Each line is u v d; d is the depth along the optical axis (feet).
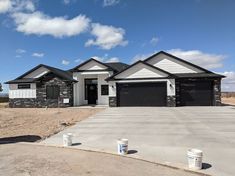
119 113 70.18
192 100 88.07
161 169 24.71
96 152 31.65
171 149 31.96
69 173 23.73
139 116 63.10
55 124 54.29
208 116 60.54
